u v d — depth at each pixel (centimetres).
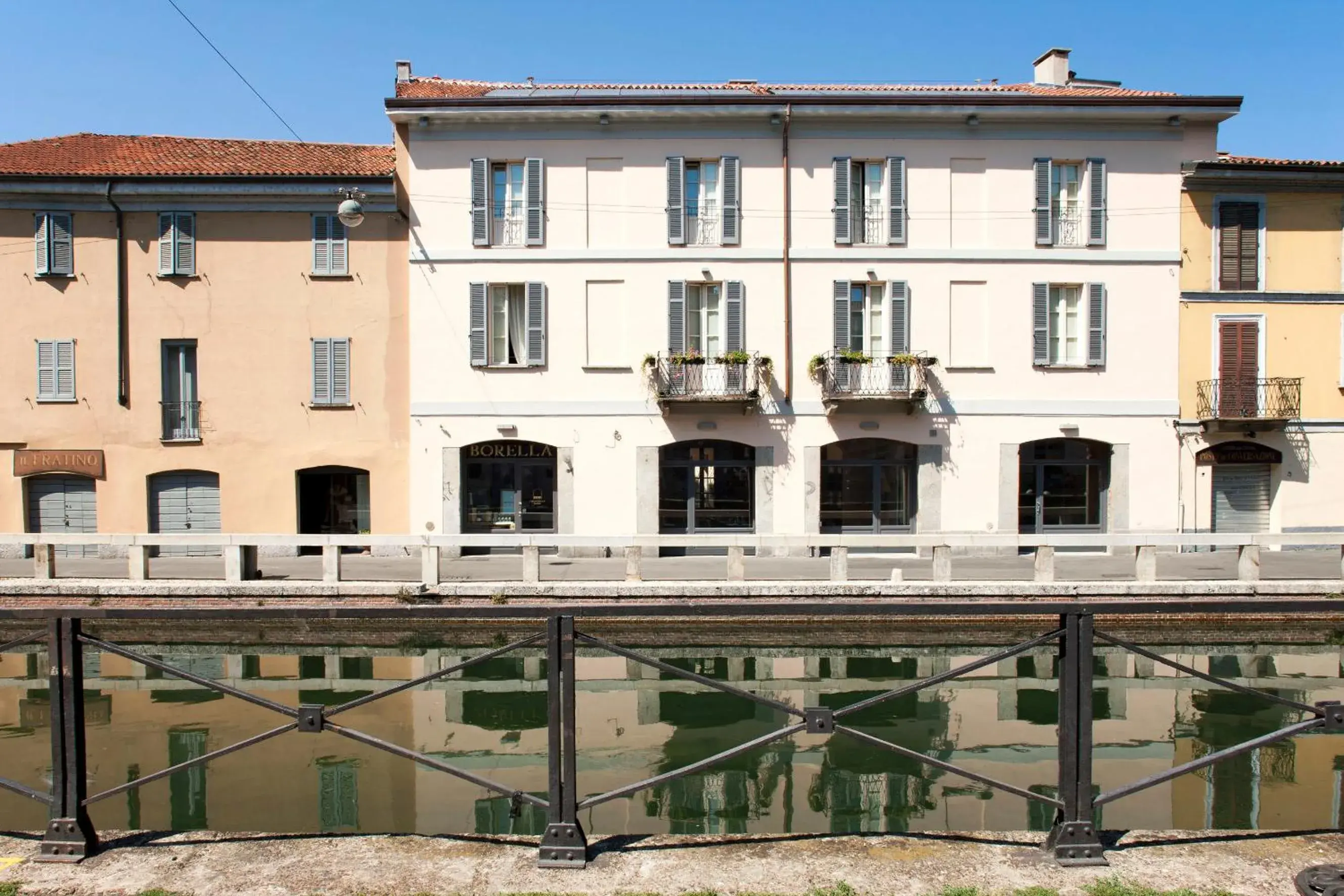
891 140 1983
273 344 1980
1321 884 356
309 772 784
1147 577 1416
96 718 980
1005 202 1988
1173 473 1988
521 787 748
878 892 364
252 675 1222
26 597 1421
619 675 1194
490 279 1978
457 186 1975
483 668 1237
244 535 1452
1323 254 2003
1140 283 1991
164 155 2086
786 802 718
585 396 1981
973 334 1992
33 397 1966
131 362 1967
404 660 1309
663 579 1541
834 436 1989
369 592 1412
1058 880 374
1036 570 1413
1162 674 1205
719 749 874
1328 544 1399
